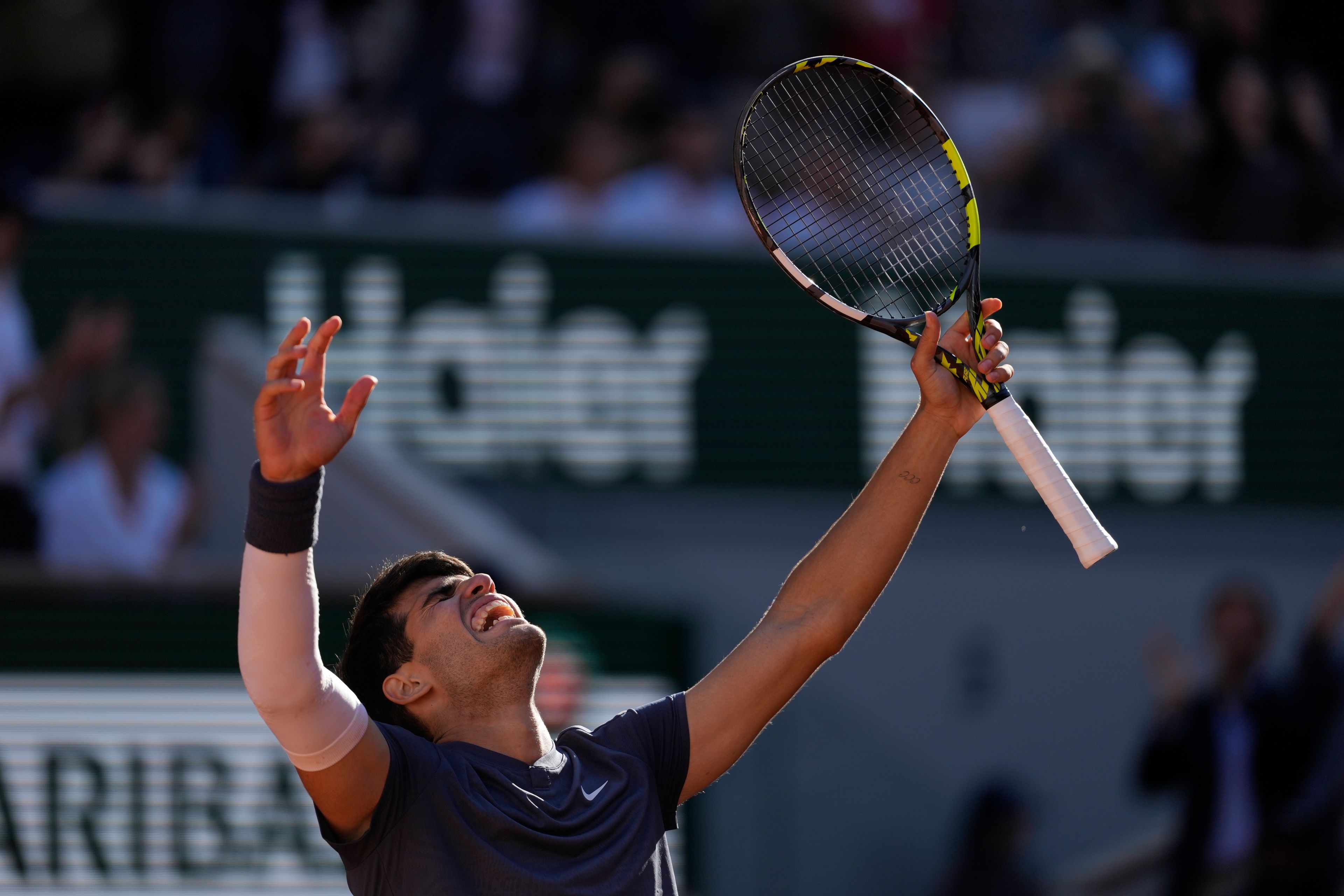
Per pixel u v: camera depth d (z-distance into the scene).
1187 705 31.14
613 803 10.69
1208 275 33.22
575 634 26.12
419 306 28.53
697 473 29.64
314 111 33.34
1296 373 33.41
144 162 32.22
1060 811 31.86
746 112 12.73
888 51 38.25
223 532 26.73
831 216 28.48
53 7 35.84
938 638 31.72
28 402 25.83
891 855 30.61
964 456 32.12
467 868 10.07
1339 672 30.22
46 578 24.22
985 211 35.97
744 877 29.20
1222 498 33.06
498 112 34.28
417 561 11.57
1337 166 39.22
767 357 29.91
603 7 36.50
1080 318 32.44
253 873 23.72
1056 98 37.28
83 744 23.66
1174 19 41.56
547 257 29.22
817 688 30.81
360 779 9.95
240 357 26.81
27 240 26.39
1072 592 32.38
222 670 24.47
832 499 30.05
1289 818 29.47
